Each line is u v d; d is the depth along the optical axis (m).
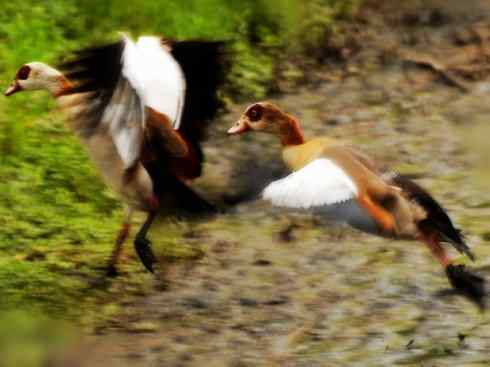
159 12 18.98
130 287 12.84
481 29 20.64
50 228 13.73
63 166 14.80
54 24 18.19
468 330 12.06
